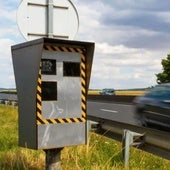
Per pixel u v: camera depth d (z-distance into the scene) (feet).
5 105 110.83
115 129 28.89
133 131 26.89
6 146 31.40
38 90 18.62
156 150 24.62
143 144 25.80
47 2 21.56
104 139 34.22
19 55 19.67
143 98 54.24
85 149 27.37
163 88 51.75
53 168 19.62
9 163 23.89
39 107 18.70
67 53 19.33
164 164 26.84
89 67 19.67
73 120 19.54
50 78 18.93
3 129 44.27
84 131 19.84
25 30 21.25
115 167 24.07
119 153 27.25
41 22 21.49
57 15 21.62
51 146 19.01
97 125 31.19
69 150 27.07
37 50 18.44
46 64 18.86
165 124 49.78
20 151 26.37
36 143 18.71
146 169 25.09
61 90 19.21
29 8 21.30
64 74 19.29
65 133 19.35
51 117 18.99
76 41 19.08
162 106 50.14
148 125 53.01
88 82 19.77
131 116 91.76
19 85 19.83
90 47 19.52
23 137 19.74
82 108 19.79
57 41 18.86
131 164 25.64
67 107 19.39
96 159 26.30
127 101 136.26
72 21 21.94
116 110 110.52
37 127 18.67
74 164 24.93
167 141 23.21
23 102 19.61
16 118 60.95
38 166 24.04
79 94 19.67
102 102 150.30
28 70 19.08
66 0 21.77
